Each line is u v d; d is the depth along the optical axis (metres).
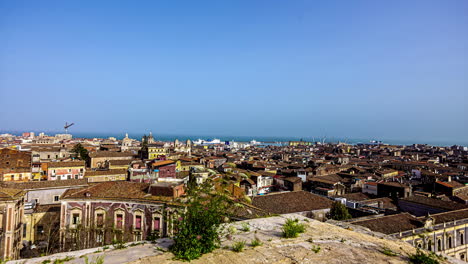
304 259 9.62
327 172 111.69
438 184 73.88
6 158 71.56
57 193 53.06
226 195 11.48
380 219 40.38
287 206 45.94
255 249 10.45
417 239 37.38
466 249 42.88
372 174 103.94
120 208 34.41
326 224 14.39
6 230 34.66
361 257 9.98
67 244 34.03
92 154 112.06
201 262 9.23
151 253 9.88
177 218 10.75
